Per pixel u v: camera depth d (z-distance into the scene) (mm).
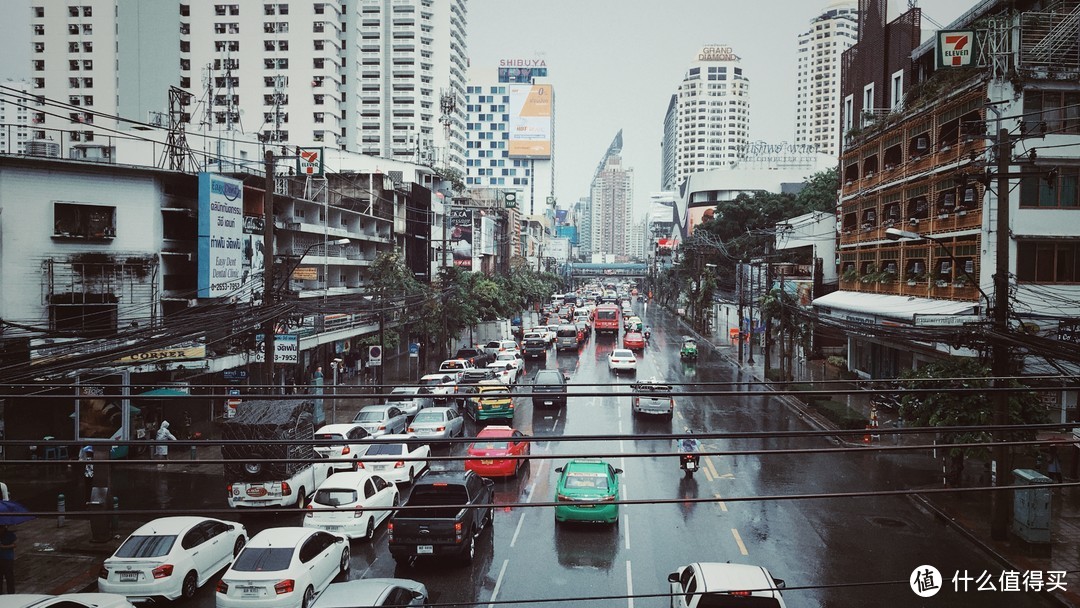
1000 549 17422
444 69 133125
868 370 43062
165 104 93438
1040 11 33312
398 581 12344
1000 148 17719
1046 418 20469
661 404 33531
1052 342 15086
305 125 94188
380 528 19281
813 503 21641
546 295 111875
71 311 29719
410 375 46125
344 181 59531
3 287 28906
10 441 7953
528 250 135250
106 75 92562
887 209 42219
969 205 31656
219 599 13406
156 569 14344
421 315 46375
